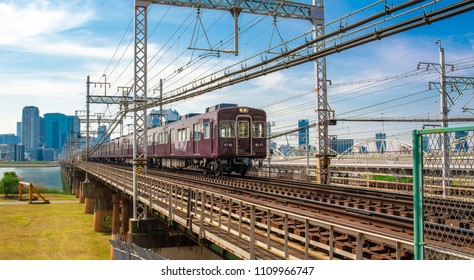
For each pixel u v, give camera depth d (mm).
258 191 14562
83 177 57062
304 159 51094
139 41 20188
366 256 7008
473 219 8344
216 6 20469
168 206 14039
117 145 49719
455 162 5434
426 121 26422
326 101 23125
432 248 5305
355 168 40438
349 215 10109
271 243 8547
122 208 29703
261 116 23406
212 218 10758
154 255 9320
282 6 21828
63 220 36938
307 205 11656
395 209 11586
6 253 25281
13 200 51719
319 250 8344
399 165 33594
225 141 22406
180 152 27547
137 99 19750
